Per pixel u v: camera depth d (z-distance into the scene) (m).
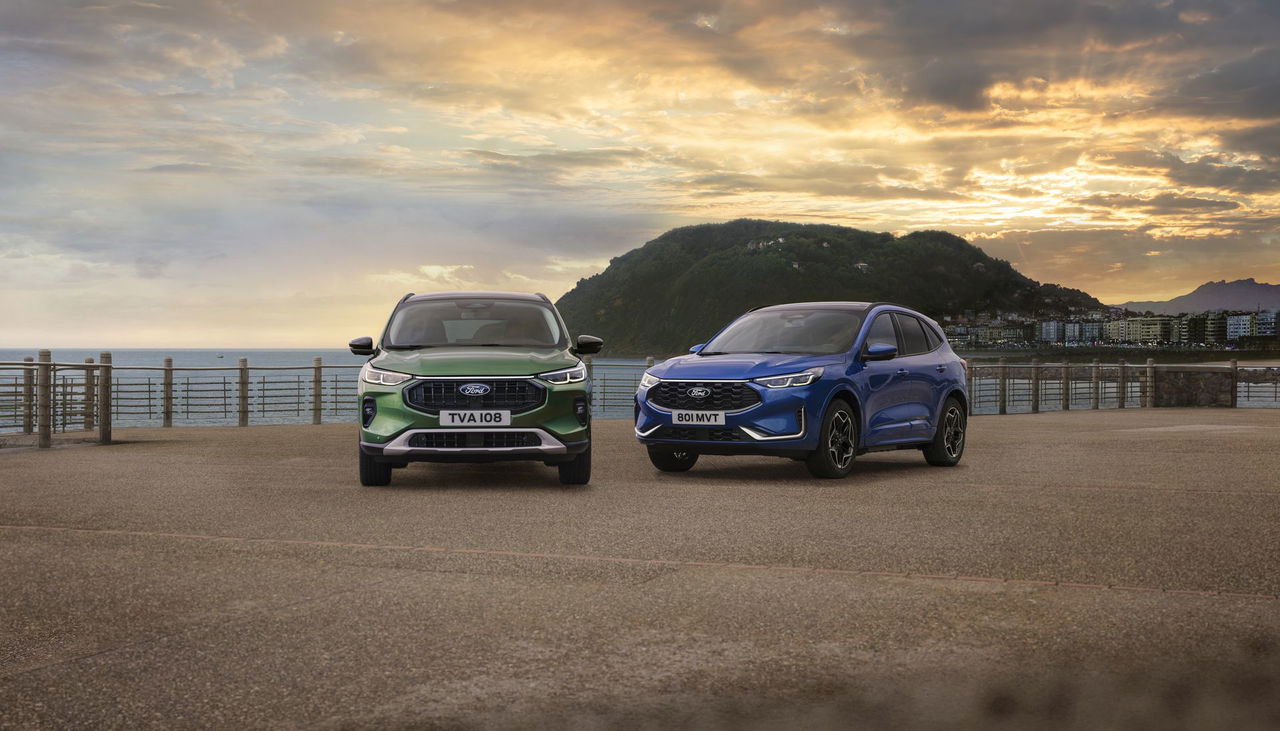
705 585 5.38
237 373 19.78
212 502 8.51
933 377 11.66
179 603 5.00
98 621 4.66
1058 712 3.48
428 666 3.99
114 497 8.80
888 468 11.61
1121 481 9.96
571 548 6.42
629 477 10.54
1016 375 25.72
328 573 5.68
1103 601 5.02
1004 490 9.30
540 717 3.44
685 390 10.26
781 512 7.95
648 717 3.44
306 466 11.53
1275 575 5.61
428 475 10.81
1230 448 13.63
